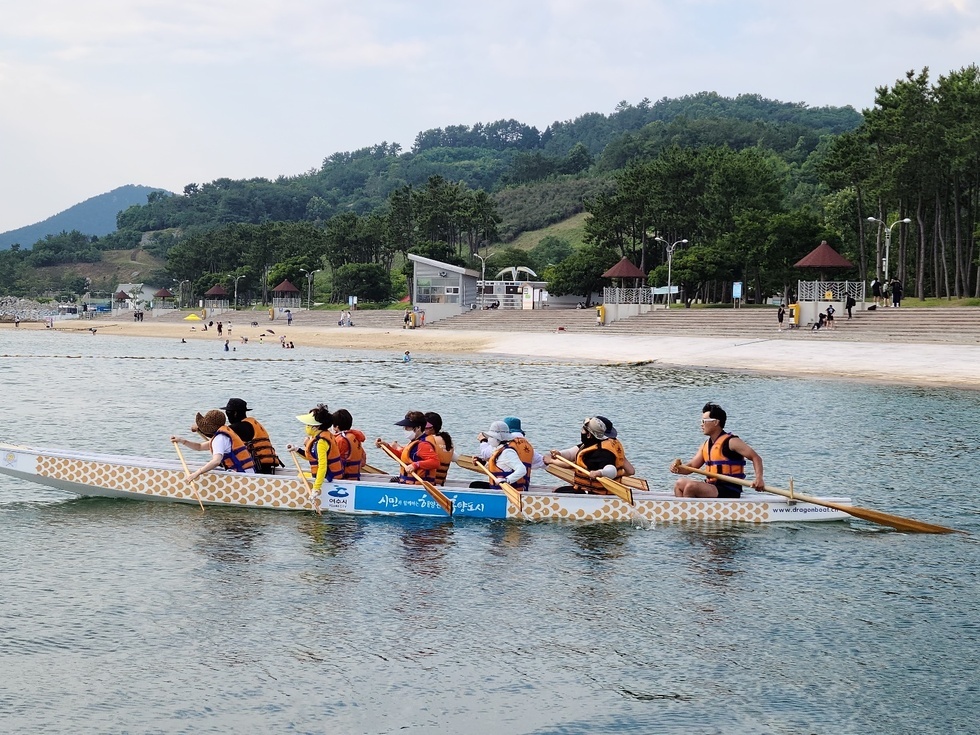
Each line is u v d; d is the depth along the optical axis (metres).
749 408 33.03
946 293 74.44
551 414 31.98
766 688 9.56
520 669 9.92
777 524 15.89
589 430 16.30
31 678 9.41
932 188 74.44
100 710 8.80
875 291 69.81
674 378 46.50
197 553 13.73
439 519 15.88
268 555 13.69
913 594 12.38
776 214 93.88
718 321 76.44
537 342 77.62
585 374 50.16
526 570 13.21
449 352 74.12
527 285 115.38
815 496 18.41
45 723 8.52
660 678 9.77
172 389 42.22
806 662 10.19
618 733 8.63
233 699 9.09
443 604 11.77
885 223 84.56
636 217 112.75
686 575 13.09
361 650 10.30
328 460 16.20
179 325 144.25
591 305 114.94
